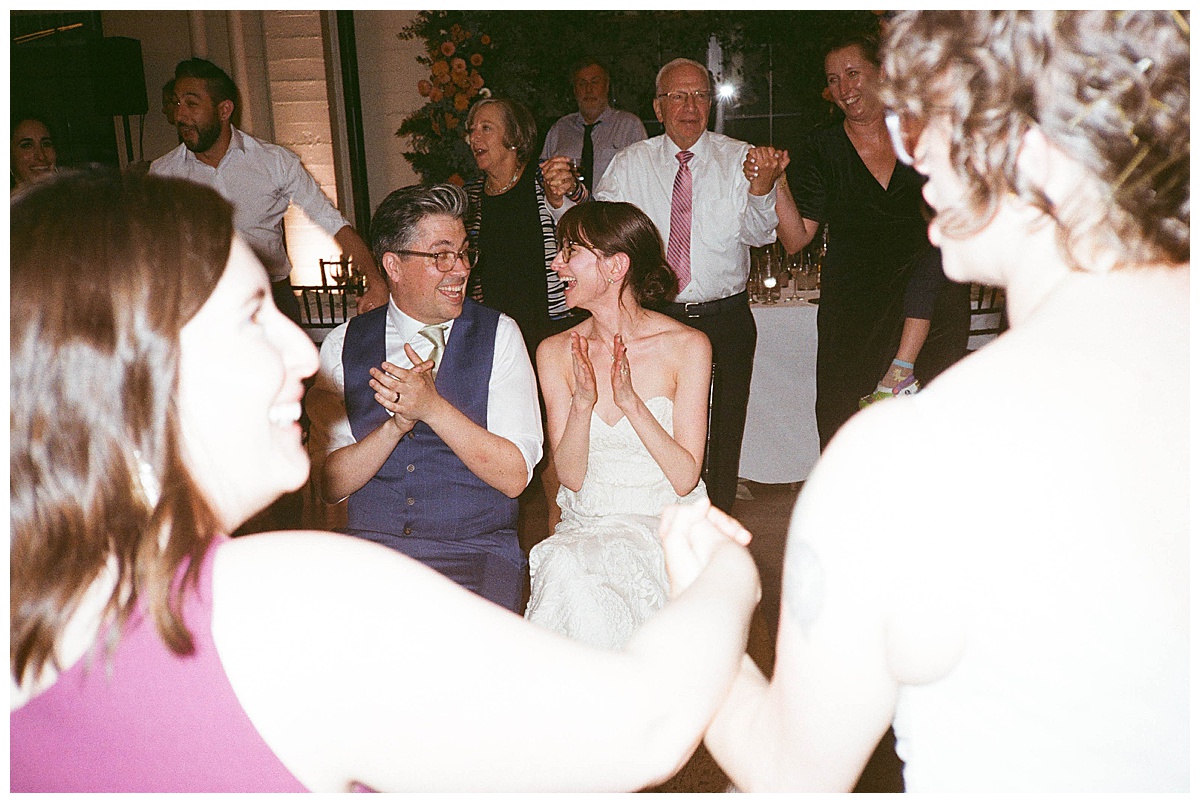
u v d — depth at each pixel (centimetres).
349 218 636
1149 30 64
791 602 73
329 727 61
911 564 67
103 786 62
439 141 580
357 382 216
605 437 232
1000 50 65
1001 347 69
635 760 64
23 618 62
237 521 71
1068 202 66
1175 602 65
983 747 69
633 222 228
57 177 65
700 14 577
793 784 76
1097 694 66
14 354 62
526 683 62
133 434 62
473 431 197
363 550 64
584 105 530
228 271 66
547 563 210
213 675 61
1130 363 66
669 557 92
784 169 336
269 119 621
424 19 587
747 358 357
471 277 392
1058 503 65
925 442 67
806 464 403
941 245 75
